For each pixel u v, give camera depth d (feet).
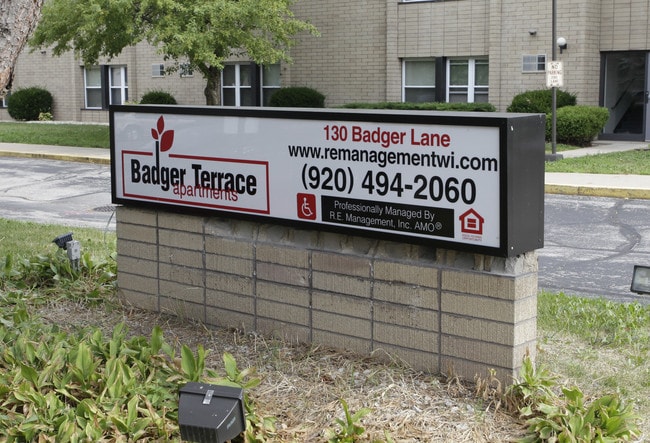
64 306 20.80
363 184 15.89
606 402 13.91
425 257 15.52
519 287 14.49
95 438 12.97
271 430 13.67
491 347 14.78
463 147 14.51
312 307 17.07
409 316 15.69
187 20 71.77
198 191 18.49
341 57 85.40
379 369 15.76
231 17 70.79
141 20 72.43
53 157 69.97
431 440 13.44
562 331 19.29
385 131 15.44
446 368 15.37
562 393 15.07
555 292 26.45
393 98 82.43
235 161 17.74
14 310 20.08
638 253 32.78
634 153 63.26
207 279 18.79
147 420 13.35
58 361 15.06
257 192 17.49
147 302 20.10
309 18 86.53
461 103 74.79
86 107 108.37
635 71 72.59
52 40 78.23
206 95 79.87
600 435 12.81
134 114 19.36
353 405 14.61
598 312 20.70
